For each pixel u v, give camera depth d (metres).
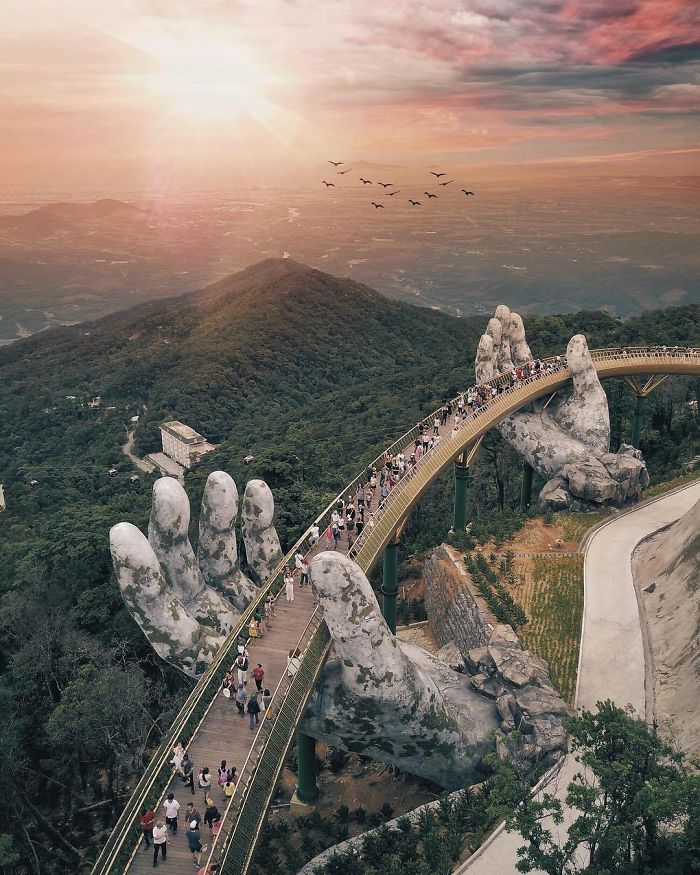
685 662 40.31
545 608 48.25
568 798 25.34
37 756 46.53
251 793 27.39
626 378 72.25
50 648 48.66
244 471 90.75
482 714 40.09
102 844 41.50
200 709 31.67
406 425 103.69
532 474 68.31
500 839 32.34
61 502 121.75
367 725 35.69
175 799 27.94
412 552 66.12
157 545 38.62
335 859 33.25
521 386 62.16
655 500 61.62
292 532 63.12
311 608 38.59
